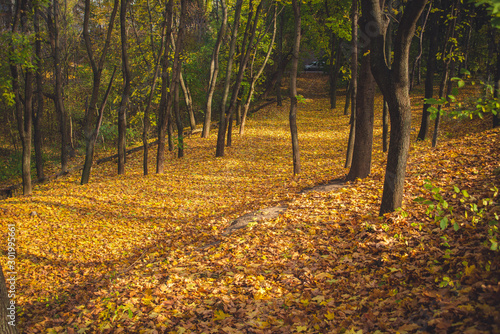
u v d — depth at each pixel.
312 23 19.64
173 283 5.14
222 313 4.11
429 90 13.89
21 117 13.33
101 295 5.29
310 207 7.44
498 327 2.54
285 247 5.73
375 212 6.32
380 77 5.62
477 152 8.36
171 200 11.30
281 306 4.11
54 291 6.22
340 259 4.88
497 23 2.58
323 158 15.10
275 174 13.19
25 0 12.32
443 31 25.48
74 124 25.77
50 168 19.69
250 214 8.18
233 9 21.11
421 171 8.06
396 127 5.62
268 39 23.56
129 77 14.99
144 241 8.38
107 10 17.72
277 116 26.62
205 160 16.42
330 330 3.43
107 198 11.84
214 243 6.92
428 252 4.24
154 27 19.53
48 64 21.80
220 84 29.03
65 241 8.50
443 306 3.09
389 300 3.58
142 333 3.96
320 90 35.53
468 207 5.13
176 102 17.20
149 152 19.97
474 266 3.44
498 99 3.65
